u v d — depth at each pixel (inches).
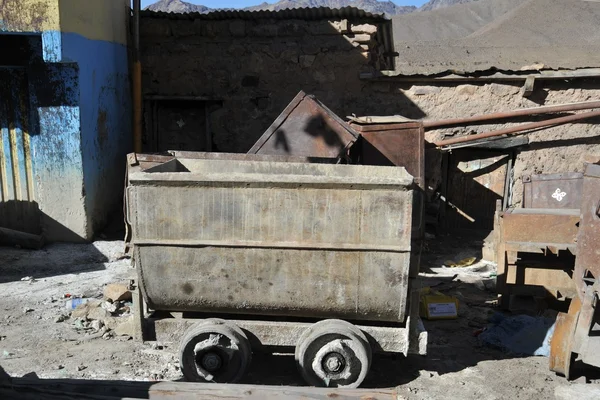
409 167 326.6
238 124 428.1
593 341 195.0
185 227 188.1
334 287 187.0
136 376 203.3
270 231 185.8
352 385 189.2
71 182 345.4
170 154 265.9
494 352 232.5
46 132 342.3
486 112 409.1
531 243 262.7
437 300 268.5
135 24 415.2
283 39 418.0
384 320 193.6
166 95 429.7
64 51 318.7
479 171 420.5
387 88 414.0
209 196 186.1
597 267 199.3
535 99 405.7
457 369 215.8
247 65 422.0
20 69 342.0
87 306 259.3
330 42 413.4
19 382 160.2
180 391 158.9
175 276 191.0
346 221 183.0
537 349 230.7
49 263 325.1
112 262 330.6
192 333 189.6
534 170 411.5
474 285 319.0
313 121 319.6
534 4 1877.5
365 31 409.1
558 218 260.4
